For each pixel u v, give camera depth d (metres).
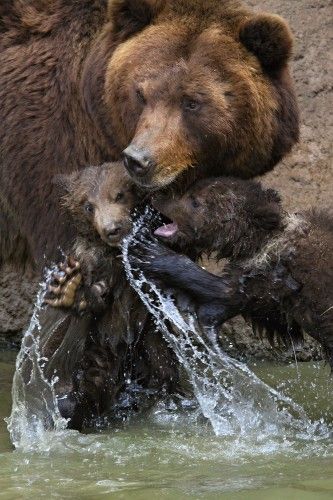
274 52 11.57
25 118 12.56
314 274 12.00
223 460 10.61
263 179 16.42
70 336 11.70
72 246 12.17
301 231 12.19
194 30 11.44
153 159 10.86
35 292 16.44
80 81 12.20
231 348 15.95
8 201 12.91
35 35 12.83
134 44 11.52
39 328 11.91
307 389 14.01
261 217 12.08
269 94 11.67
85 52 12.38
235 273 11.95
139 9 11.60
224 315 11.89
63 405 11.88
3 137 12.71
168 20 11.58
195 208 11.85
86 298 11.55
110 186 11.50
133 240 11.62
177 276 11.68
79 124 12.23
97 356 12.19
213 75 11.23
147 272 11.72
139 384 12.82
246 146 11.61
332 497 9.12
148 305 11.86
